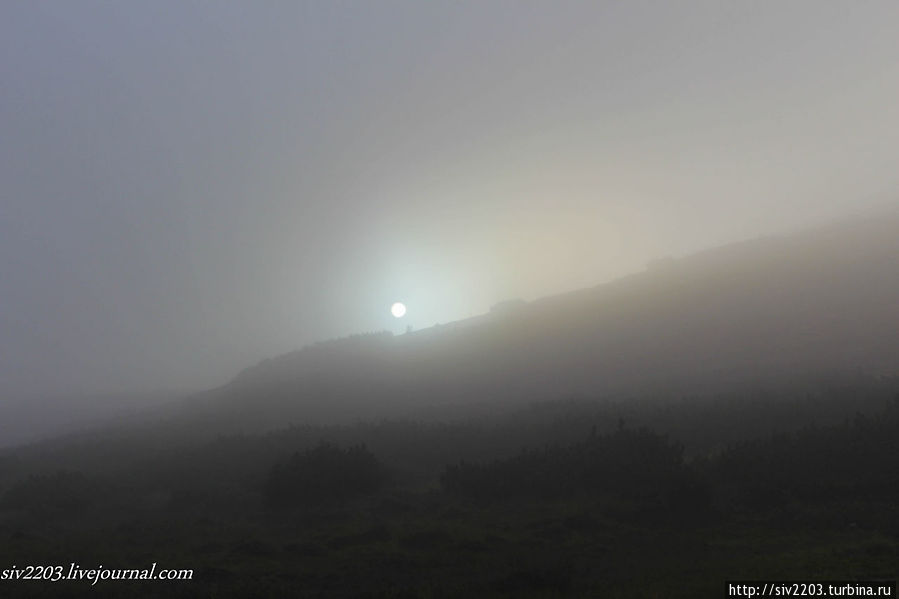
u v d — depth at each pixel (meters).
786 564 13.09
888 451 18.67
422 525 17.58
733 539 15.16
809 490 17.39
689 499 17.14
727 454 19.97
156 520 20.50
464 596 12.19
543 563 13.66
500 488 20.06
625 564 14.16
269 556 15.82
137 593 13.05
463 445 27.89
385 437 30.09
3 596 12.96
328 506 20.92
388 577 14.05
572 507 18.20
